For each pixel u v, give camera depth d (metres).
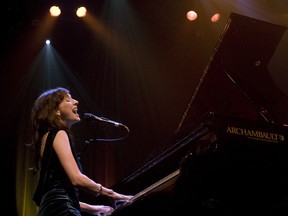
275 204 2.83
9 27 6.75
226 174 2.51
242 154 2.43
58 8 6.70
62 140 2.91
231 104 3.47
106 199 3.78
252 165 2.49
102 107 7.50
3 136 7.10
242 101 3.38
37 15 6.78
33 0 6.65
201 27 6.98
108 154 7.45
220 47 3.19
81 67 7.44
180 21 7.11
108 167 7.37
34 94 7.21
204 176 2.43
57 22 6.91
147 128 7.46
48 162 2.88
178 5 7.00
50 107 3.15
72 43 7.24
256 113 3.36
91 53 7.41
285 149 2.54
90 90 7.49
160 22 7.22
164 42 7.31
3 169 7.03
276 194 2.79
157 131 7.38
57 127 3.09
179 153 2.98
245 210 2.80
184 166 2.40
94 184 2.87
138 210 2.88
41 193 2.89
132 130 7.49
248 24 3.14
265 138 2.50
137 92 7.52
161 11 7.14
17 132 7.14
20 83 7.17
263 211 2.81
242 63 3.33
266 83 3.38
